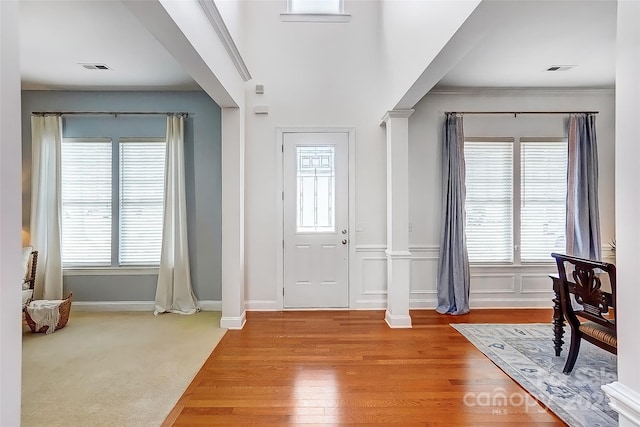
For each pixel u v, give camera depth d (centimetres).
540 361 302
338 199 459
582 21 291
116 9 278
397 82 373
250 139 454
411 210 468
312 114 457
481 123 469
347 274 461
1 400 85
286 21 456
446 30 245
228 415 226
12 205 88
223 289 393
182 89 456
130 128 463
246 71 397
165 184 452
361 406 235
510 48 344
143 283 464
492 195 471
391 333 372
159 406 236
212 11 273
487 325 397
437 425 215
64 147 461
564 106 469
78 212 463
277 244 455
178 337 362
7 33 87
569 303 278
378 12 455
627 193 99
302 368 291
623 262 100
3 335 85
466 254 452
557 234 471
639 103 96
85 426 215
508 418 221
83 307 459
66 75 408
